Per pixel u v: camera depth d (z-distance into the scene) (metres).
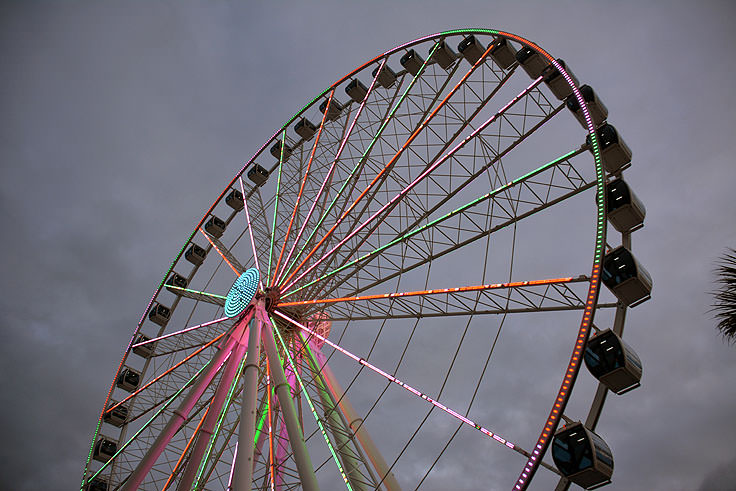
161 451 25.08
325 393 26.98
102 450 34.75
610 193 24.36
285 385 24.28
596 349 20.95
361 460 24.88
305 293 30.17
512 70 29.16
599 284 19.66
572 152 23.88
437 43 32.56
